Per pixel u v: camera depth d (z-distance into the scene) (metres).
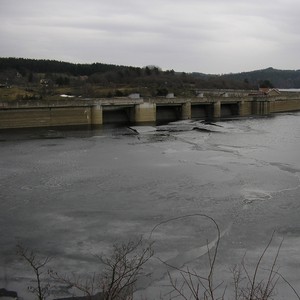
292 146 48.31
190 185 29.59
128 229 21.20
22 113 66.12
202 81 172.50
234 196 26.80
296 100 115.88
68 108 70.69
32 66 191.62
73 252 18.59
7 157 40.91
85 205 25.23
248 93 121.25
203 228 21.19
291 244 19.31
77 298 14.65
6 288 15.60
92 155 41.91
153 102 80.75
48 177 32.41
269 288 15.07
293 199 26.14
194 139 54.41
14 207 24.95
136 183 30.27
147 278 16.06
